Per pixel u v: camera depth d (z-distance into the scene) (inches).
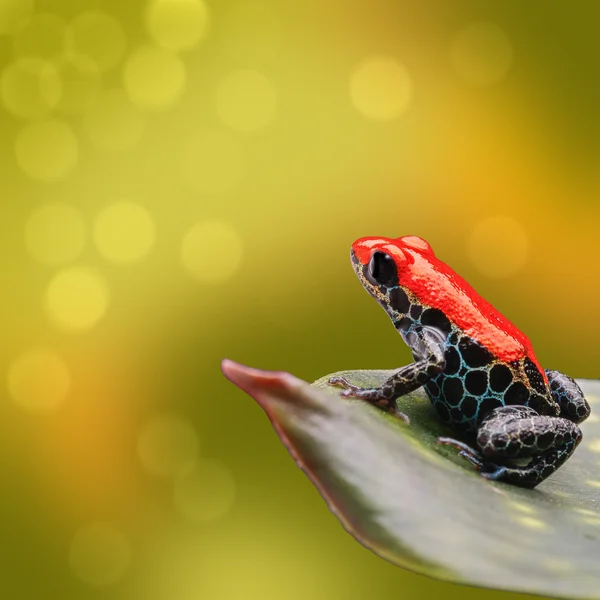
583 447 11.0
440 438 10.8
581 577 10.3
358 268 11.2
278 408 10.3
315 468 10.3
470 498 10.4
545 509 10.5
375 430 10.4
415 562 10.2
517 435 10.8
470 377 11.0
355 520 10.3
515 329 11.1
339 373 10.9
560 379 11.1
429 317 11.1
